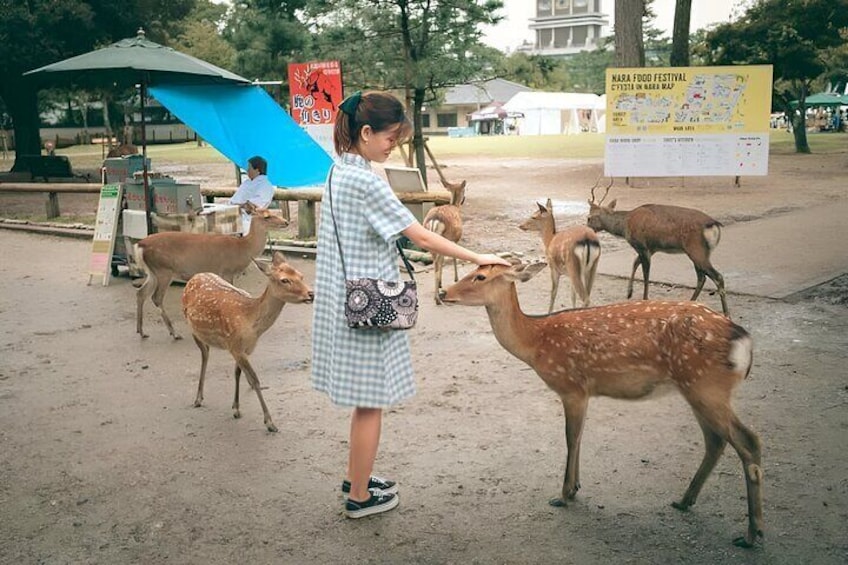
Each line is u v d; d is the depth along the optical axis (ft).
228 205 33.65
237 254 27.14
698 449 15.67
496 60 55.52
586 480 14.51
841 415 17.12
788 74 107.45
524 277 13.16
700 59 121.39
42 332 25.91
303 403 19.01
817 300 27.04
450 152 129.08
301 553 12.37
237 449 16.38
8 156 148.05
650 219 26.63
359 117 12.15
